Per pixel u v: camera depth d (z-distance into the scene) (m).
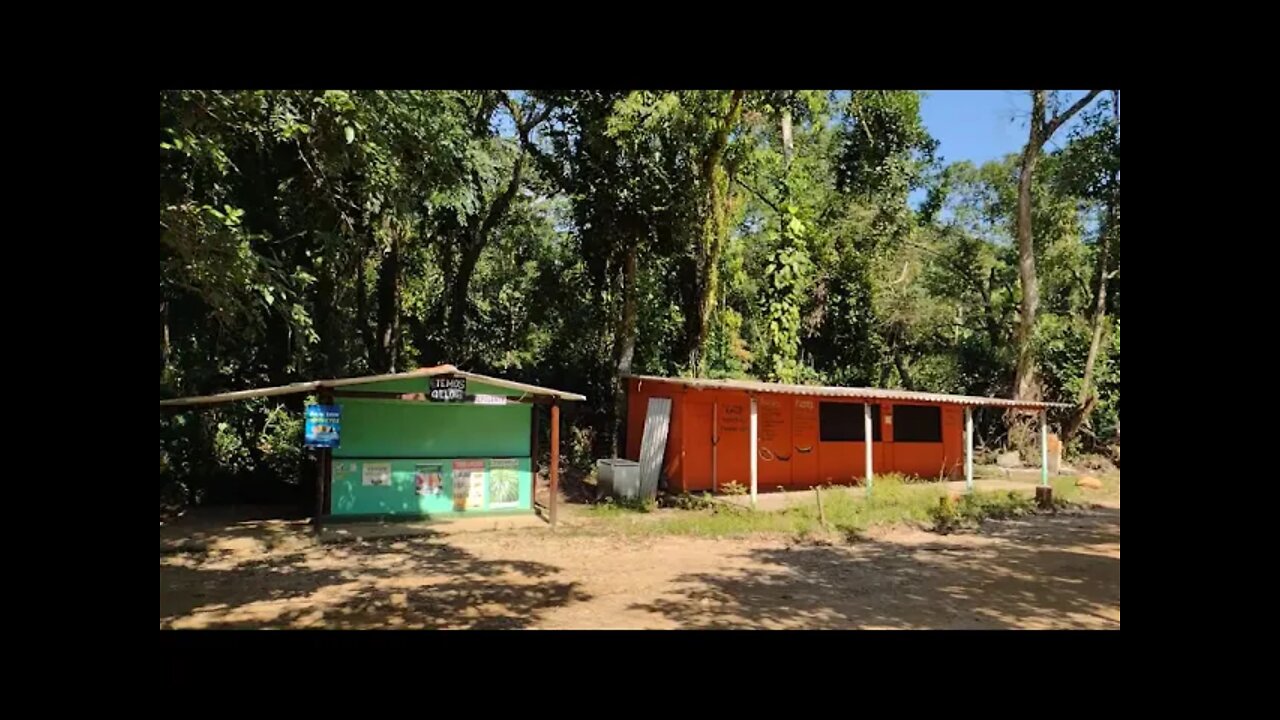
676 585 8.97
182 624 7.17
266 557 10.72
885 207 27.55
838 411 19.30
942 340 30.92
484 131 18.38
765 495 16.67
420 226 18.53
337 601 8.14
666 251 19.19
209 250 7.98
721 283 20.33
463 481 14.18
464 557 10.73
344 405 13.43
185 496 15.80
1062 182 24.80
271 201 13.58
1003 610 7.82
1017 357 25.78
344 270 17.08
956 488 18.09
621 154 17.19
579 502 16.73
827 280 27.08
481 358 23.14
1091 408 24.84
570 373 22.72
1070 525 14.21
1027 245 25.17
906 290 29.31
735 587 8.88
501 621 7.32
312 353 17.42
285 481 16.97
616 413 19.16
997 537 12.73
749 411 18.03
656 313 21.19
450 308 21.80
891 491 16.00
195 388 16.09
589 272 20.28
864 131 27.03
